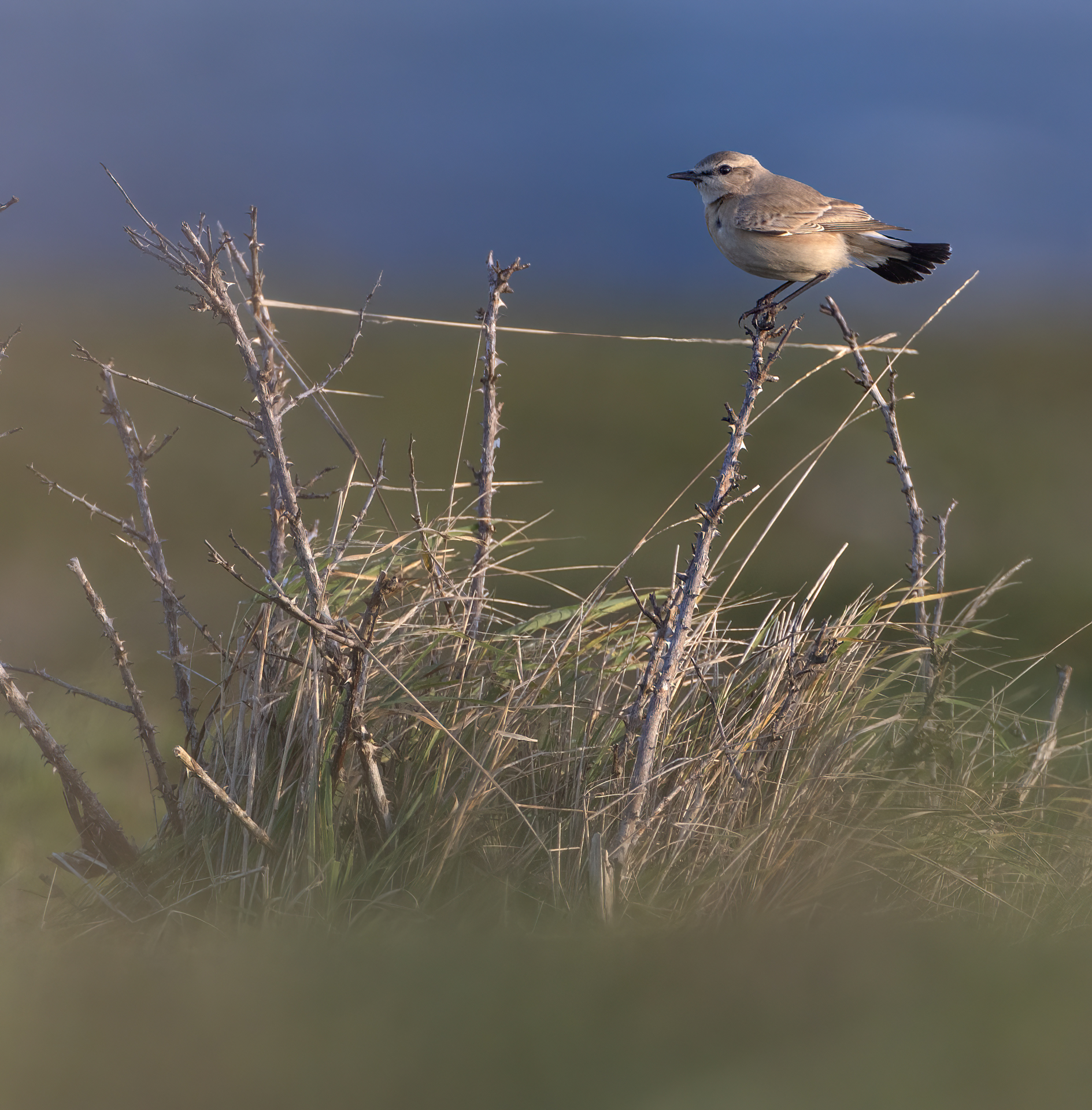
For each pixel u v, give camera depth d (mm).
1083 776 8406
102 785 10398
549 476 27469
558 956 4762
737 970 4520
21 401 32156
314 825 6387
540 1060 3820
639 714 6605
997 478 26828
